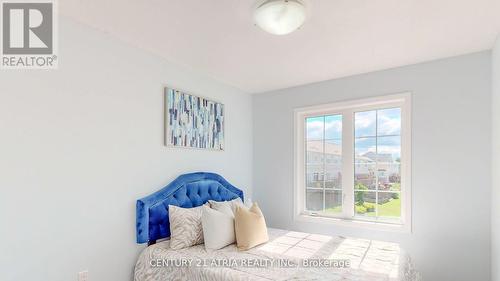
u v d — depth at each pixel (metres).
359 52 2.56
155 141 2.61
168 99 2.72
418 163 2.79
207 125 3.21
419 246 2.75
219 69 3.04
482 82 2.53
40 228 1.80
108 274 2.17
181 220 2.47
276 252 2.32
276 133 3.79
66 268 1.92
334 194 3.40
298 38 2.28
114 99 2.27
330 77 3.29
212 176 3.18
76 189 1.99
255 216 2.55
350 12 1.87
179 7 1.83
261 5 1.76
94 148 2.12
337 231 3.23
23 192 1.73
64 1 1.77
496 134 2.28
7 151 1.68
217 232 2.41
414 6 1.81
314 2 1.75
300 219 3.52
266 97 3.91
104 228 2.16
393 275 1.85
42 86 1.84
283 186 3.70
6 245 1.66
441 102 2.70
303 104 3.58
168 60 2.77
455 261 2.58
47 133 1.85
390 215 3.02
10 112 1.70
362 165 3.22
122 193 2.30
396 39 2.30
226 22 2.03
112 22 2.04
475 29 2.12
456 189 2.60
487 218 2.46
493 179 2.38
